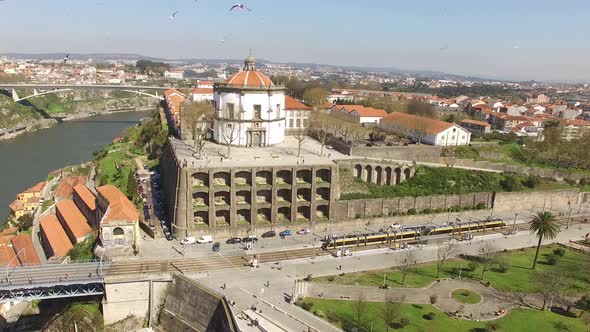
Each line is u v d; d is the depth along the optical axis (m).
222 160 131.62
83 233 125.38
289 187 127.62
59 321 97.25
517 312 92.94
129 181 148.12
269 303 91.50
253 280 100.31
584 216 152.88
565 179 168.50
